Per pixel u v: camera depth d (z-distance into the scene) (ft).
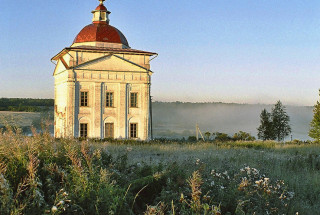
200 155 67.05
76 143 30.14
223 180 29.48
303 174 44.19
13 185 20.43
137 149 79.36
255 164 52.37
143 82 130.21
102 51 126.00
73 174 21.93
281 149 89.10
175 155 68.49
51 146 27.43
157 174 27.27
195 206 21.01
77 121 122.11
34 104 447.01
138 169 30.17
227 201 24.64
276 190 28.96
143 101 130.52
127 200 22.75
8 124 26.96
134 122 129.59
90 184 21.13
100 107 124.88
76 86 122.31
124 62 127.95
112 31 139.03
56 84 139.44
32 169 20.04
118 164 31.24
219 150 81.92
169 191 24.67
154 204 23.61
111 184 21.83
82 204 19.98
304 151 83.20
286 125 247.29
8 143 24.07
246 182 26.50
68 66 122.72
